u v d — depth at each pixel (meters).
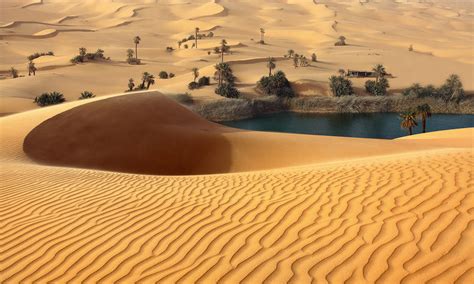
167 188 10.94
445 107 75.00
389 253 6.25
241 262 6.47
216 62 109.00
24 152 22.44
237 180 11.53
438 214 7.32
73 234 7.97
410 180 9.36
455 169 9.91
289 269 6.14
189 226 7.98
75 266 6.80
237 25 177.25
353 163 13.60
